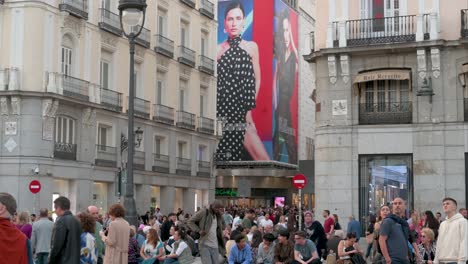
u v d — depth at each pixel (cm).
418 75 2414
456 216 1130
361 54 2475
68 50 3588
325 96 2527
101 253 1368
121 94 3988
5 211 618
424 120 2416
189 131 4759
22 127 3303
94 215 1373
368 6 2519
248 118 7169
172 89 4556
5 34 3372
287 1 7788
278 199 7094
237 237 1355
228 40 7319
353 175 2481
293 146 7994
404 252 1072
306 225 1788
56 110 3400
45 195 3325
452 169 2375
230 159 7156
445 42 2372
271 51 7175
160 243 1625
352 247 1492
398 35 2436
